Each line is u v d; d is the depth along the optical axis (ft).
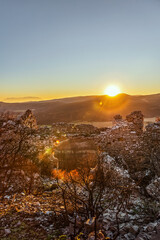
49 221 15.96
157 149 28.78
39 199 22.04
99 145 34.58
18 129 28.55
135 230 14.56
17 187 24.36
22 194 23.17
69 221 15.43
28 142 28.19
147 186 21.81
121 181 23.84
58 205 19.88
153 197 20.63
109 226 15.52
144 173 26.73
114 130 33.12
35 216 16.83
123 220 16.75
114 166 26.78
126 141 32.04
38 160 28.96
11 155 25.50
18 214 16.87
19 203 19.60
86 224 14.57
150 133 30.27
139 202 19.94
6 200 20.45
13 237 13.51
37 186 26.50
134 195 21.49
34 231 14.44
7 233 13.88
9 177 23.45
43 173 33.50
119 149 32.27
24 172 25.93
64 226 15.24
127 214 17.53
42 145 32.12
